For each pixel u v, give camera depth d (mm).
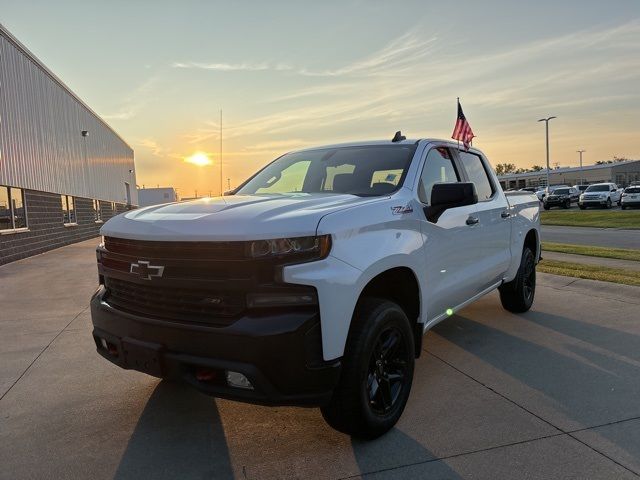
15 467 2912
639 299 6805
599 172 79125
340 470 2828
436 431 3258
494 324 5750
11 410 3699
